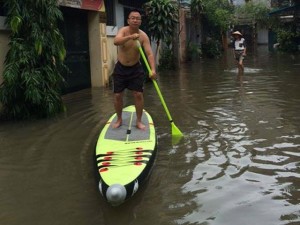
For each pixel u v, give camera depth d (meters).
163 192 3.85
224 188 3.89
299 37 22.08
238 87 9.52
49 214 3.54
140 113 5.09
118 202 3.39
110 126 5.16
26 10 6.45
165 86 10.16
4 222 3.43
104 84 10.34
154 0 12.91
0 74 6.78
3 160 4.85
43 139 5.61
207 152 4.88
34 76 6.43
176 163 4.55
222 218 3.34
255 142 5.18
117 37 4.92
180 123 6.24
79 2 8.89
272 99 7.86
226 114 6.71
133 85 5.02
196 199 3.69
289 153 4.75
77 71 9.66
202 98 8.21
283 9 22.80
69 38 9.24
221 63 16.69
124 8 12.19
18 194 3.95
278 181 4.01
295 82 10.09
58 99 6.95
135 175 3.72
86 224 3.35
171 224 3.29
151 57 5.27
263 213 3.40
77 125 6.27
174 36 14.96
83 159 4.81
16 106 6.62
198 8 19.58
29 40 6.54
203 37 23.30
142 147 4.43
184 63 17.22
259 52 23.25
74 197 3.85
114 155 4.20
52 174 4.40
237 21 32.53
